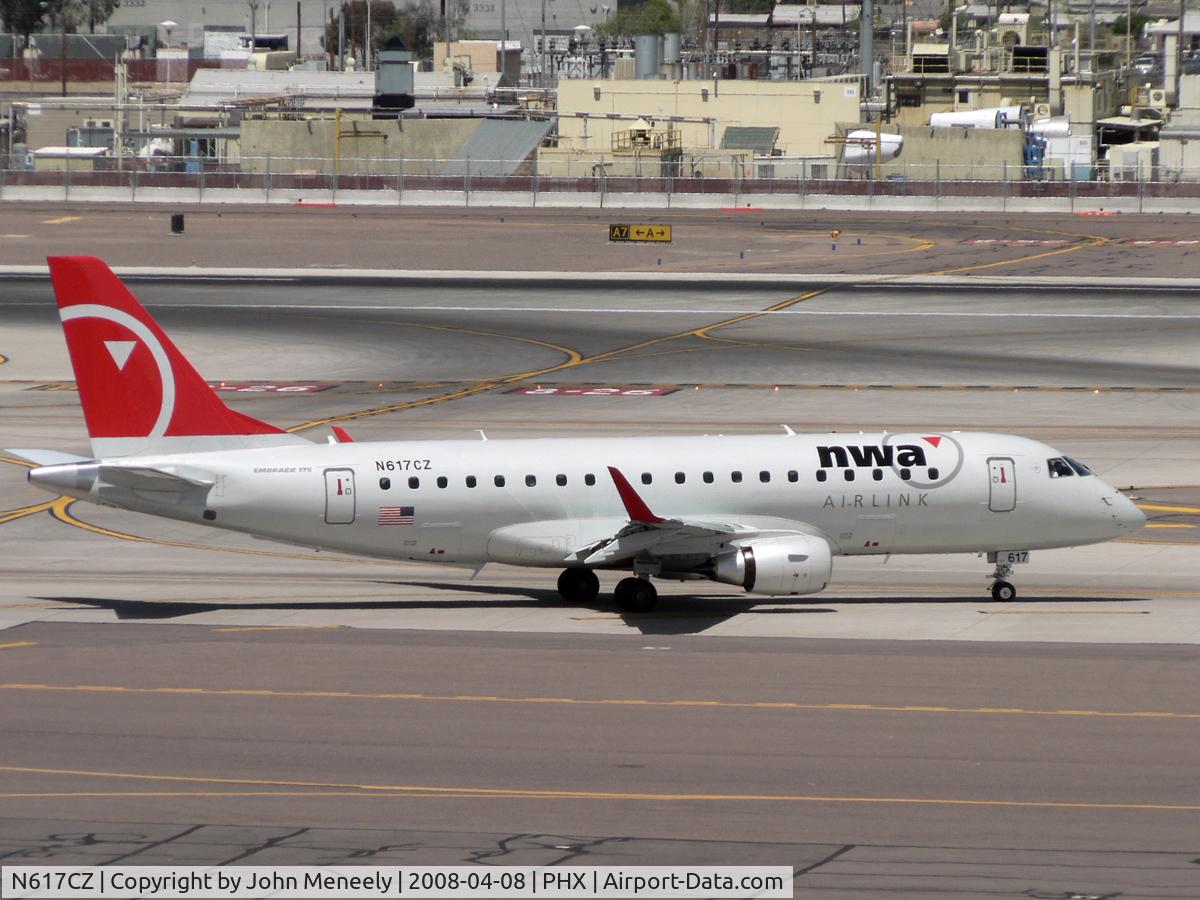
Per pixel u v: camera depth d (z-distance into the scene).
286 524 170.38
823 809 107.69
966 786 112.38
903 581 194.50
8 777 115.12
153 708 134.12
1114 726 127.56
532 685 141.88
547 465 174.25
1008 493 177.62
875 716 130.88
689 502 173.88
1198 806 107.75
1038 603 180.00
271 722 129.75
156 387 170.50
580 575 181.25
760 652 154.75
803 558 166.75
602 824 104.81
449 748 122.25
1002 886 93.06
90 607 178.88
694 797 110.31
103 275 168.12
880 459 177.00
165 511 169.00
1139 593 185.38
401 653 154.75
